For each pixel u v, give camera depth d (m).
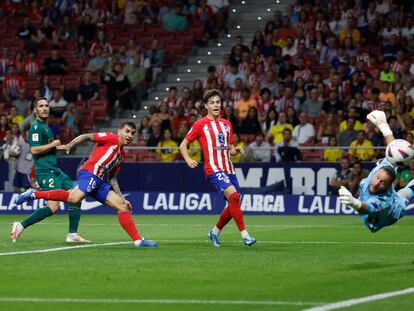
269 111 55.94
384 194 23.33
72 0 72.38
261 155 51.94
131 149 53.31
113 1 71.06
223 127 29.89
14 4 74.56
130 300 19.09
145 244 30.25
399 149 22.80
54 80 65.62
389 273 23.31
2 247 30.33
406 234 36.56
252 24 69.69
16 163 53.25
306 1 65.88
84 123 61.84
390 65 59.09
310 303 18.55
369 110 54.97
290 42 62.91
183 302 18.81
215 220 46.84
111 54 66.50
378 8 63.28
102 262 25.66
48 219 47.06
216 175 29.69
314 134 53.62
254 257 27.05
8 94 64.81
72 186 32.34
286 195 50.84
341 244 31.94
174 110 58.84
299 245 31.44
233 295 19.67
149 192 52.41
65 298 19.38
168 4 69.94
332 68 60.69
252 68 61.66
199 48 68.06
